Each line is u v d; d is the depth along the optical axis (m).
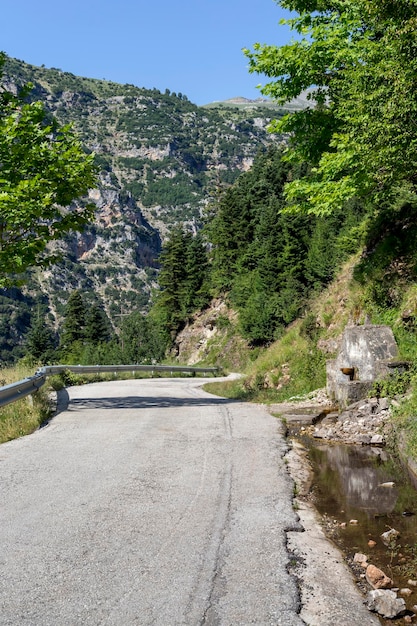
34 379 13.30
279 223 60.88
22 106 13.47
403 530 5.22
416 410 8.66
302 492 6.47
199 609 3.56
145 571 4.13
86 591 3.81
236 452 8.27
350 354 12.70
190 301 71.81
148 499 5.91
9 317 186.88
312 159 15.58
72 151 12.93
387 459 8.09
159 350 82.31
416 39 9.22
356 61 12.12
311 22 14.35
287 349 19.50
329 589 3.95
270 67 14.07
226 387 21.42
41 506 5.68
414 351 11.49
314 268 45.81
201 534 4.90
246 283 59.06
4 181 11.64
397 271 14.19
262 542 4.74
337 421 10.77
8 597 3.74
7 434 9.80
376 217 16.66
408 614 3.66
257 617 3.46
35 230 13.08
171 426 10.66
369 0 10.19
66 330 83.00
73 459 7.82
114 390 20.39
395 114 9.55
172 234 75.50
